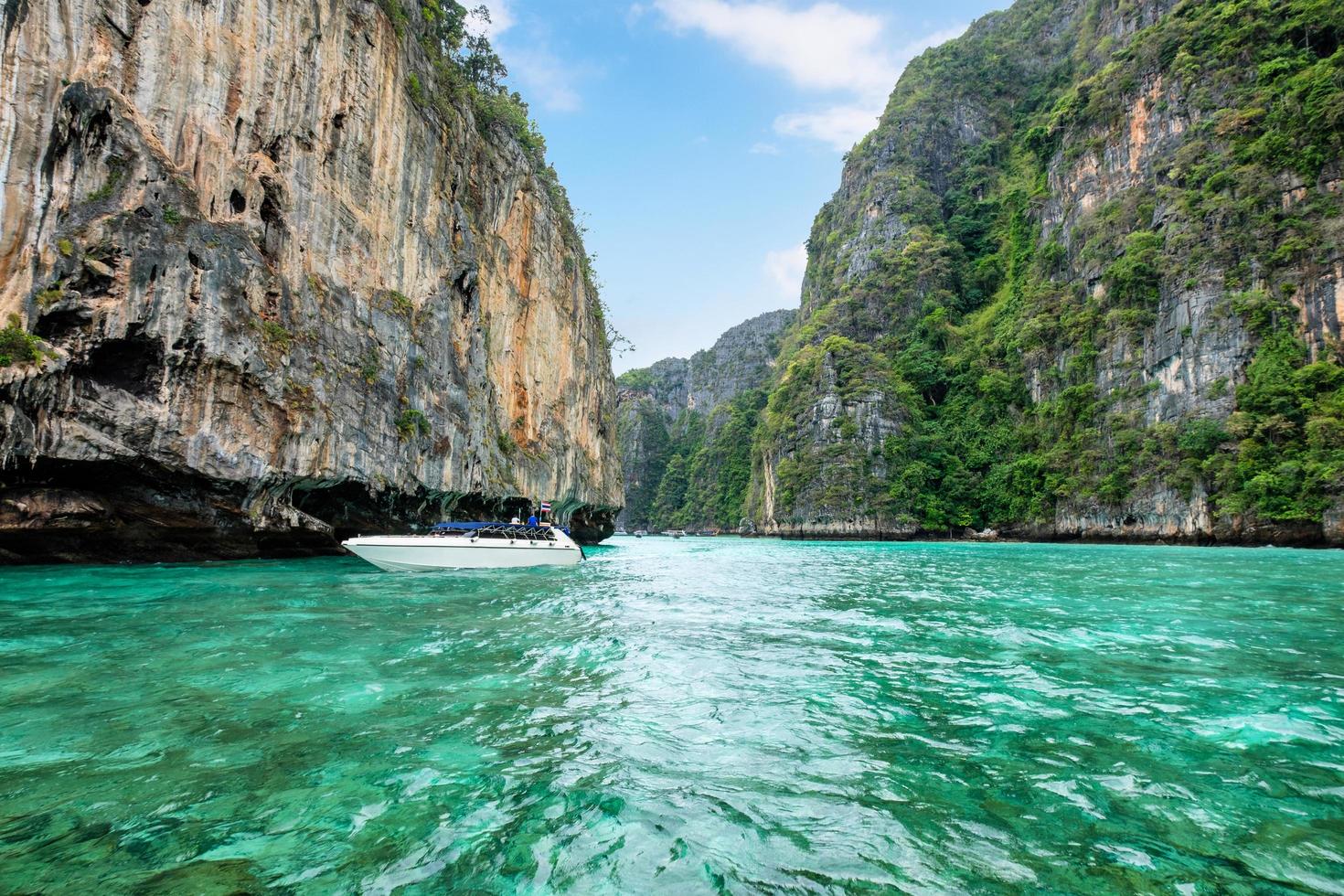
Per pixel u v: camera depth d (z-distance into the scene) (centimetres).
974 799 358
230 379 1257
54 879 264
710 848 302
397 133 1856
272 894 258
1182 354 4412
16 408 982
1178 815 341
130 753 385
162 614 786
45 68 1028
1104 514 4691
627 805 343
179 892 258
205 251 1217
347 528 1695
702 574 1812
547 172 3284
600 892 267
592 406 3838
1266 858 300
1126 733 462
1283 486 3581
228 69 1323
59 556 1165
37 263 1011
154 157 1157
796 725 474
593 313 4012
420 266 1948
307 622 788
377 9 1778
